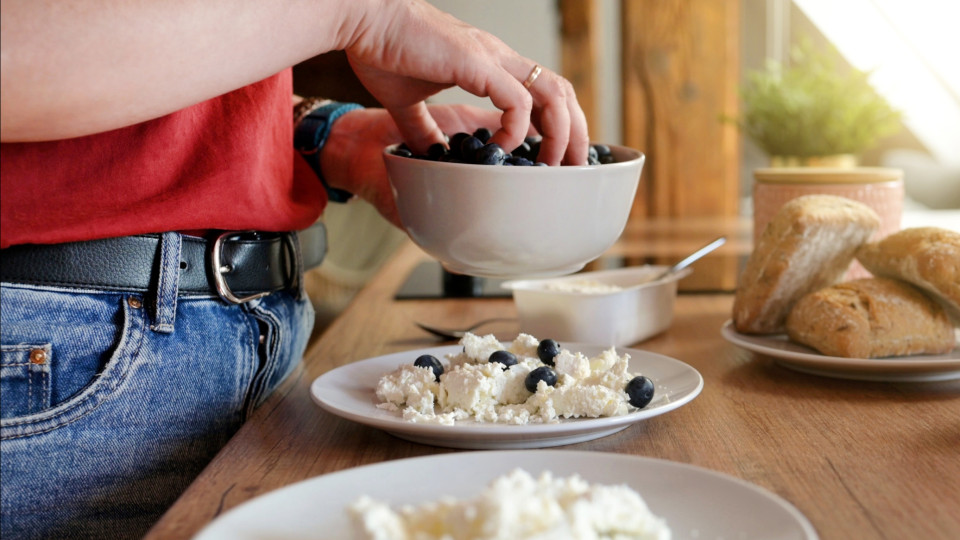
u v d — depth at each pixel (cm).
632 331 103
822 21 397
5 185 69
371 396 75
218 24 65
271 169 87
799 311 93
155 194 75
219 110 80
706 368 92
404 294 143
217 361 80
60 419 70
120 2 60
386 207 115
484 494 39
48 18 58
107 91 61
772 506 46
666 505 48
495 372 69
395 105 89
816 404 76
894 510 52
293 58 72
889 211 117
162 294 75
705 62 299
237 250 82
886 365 81
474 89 77
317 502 49
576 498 42
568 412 67
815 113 217
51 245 70
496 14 293
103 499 73
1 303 68
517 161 75
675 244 198
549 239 74
